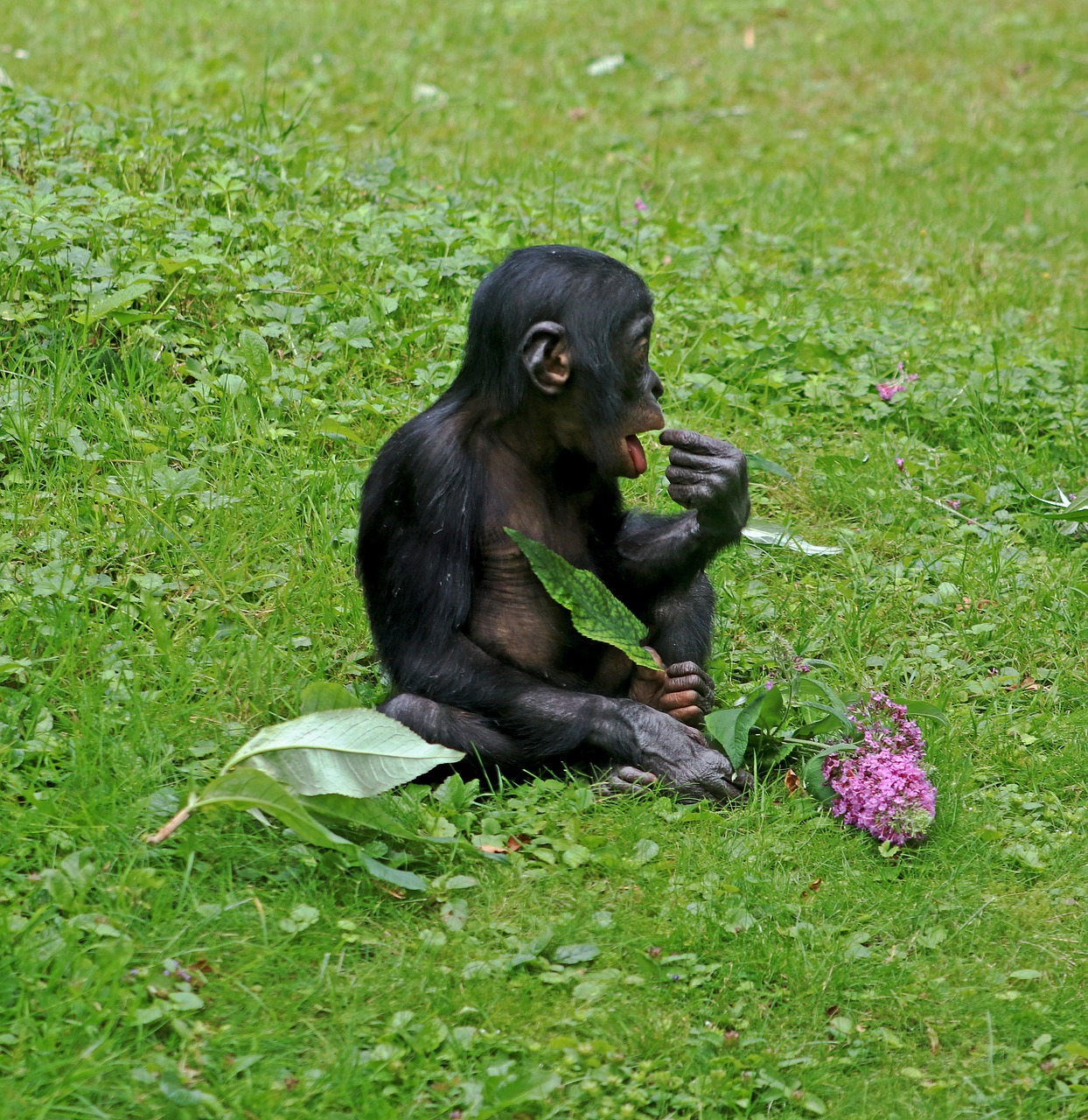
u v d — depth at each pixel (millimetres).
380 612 9617
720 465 9570
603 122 27203
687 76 30875
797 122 28703
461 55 30578
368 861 7938
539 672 9969
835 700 9703
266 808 7938
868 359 16609
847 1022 7496
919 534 13578
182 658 10039
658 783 9258
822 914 8297
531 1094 6730
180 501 12062
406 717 9156
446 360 14773
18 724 9188
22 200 14875
